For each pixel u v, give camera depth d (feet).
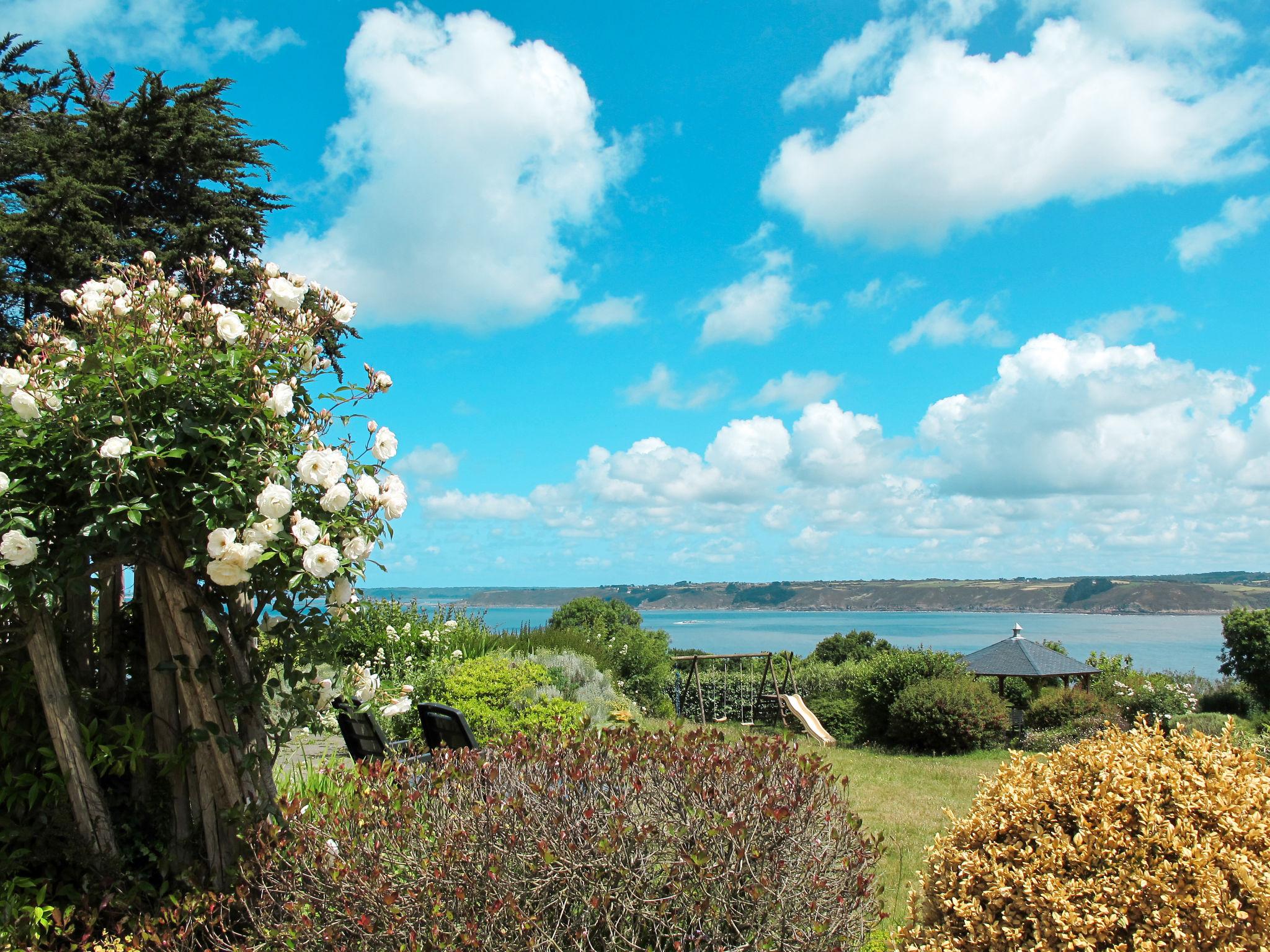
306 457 10.26
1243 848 8.59
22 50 49.37
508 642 43.55
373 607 35.37
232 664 10.52
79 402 9.91
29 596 9.52
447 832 8.82
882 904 10.65
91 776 10.44
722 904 8.66
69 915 9.52
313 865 8.83
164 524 10.15
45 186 43.47
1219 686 49.93
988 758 39.01
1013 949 8.66
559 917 8.28
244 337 10.72
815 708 50.85
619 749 11.07
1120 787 9.12
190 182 51.57
